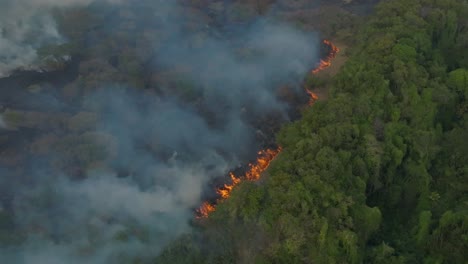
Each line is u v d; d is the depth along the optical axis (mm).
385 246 79000
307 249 78188
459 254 78750
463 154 93562
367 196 90562
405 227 87688
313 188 82562
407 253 81750
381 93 99938
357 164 88125
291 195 81688
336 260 75812
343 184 84625
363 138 91625
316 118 97562
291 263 78750
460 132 96125
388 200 91250
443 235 80750
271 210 82562
